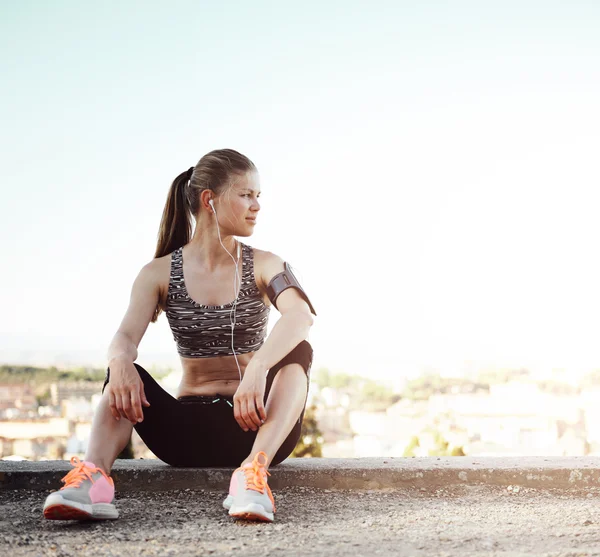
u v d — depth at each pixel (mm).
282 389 2227
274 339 2223
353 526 1979
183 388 2523
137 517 2092
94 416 2150
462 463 2771
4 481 2529
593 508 2295
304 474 2580
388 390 68125
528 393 57906
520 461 2840
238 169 2453
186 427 2404
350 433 51000
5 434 34469
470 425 46562
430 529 1940
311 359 2328
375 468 2617
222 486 2502
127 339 2330
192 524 1989
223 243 2482
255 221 2488
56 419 37594
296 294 2396
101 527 1953
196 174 2500
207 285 2457
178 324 2453
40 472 2545
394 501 2406
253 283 2479
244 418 2133
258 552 1648
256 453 2113
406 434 50062
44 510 1925
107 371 2201
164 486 2504
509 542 1773
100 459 2068
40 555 1635
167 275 2480
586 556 1593
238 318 2445
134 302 2449
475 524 2016
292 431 2375
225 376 2480
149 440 2455
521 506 2330
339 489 2578
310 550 1670
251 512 1960
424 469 2629
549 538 1822
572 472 2650
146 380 2340
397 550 1675
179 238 2602
